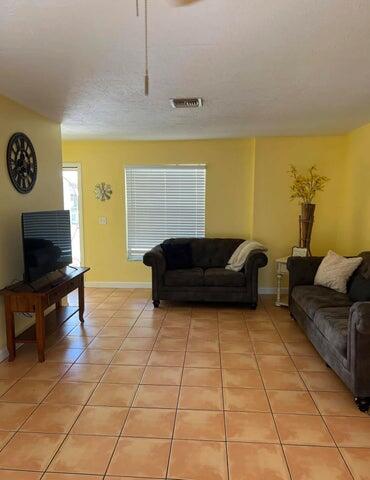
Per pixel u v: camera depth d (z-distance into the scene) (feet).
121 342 11.76
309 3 5.39
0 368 9.90
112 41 6.65
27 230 10.30
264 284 17.92
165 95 10.10
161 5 5.40
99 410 7.91
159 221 18.65
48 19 5.82
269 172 17.20
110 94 10.02
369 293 10.23
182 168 18.12
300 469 6.17
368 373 7.75
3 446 6.75
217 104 11.09
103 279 19.20
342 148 16.71
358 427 7.34
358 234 15.11
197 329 12.92
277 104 11.12
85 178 18.57
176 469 6.16
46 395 8.54
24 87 9.38
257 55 7.32
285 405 8.11
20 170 11.21
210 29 6.20
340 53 7.23
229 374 9.55
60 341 11.84
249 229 18.07
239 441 6.89
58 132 13.80
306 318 11.50
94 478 5.97
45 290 10.34
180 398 8.39
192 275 15.08
